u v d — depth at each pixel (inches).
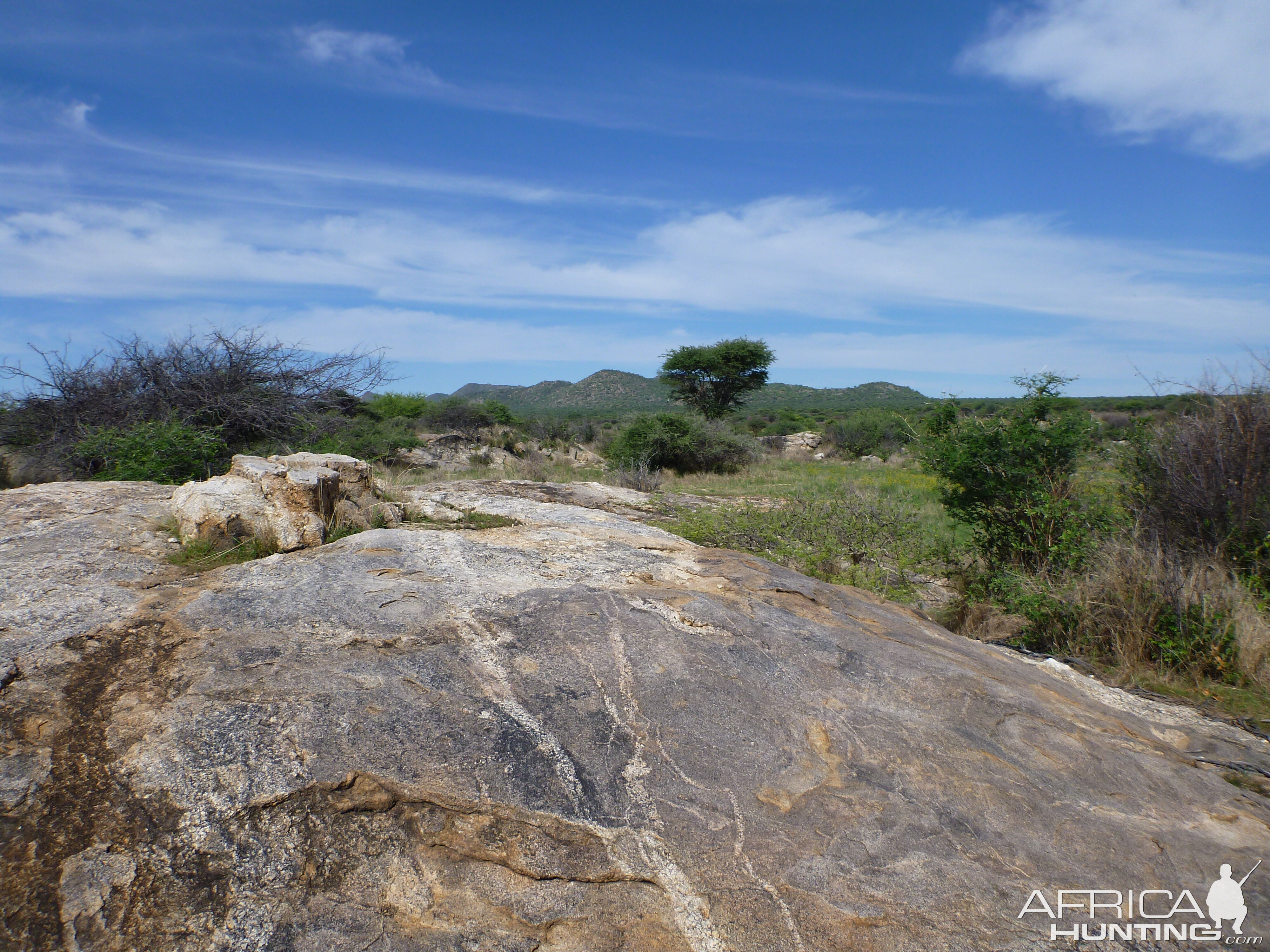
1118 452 273.4
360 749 78.4
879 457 1048.2
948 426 291.1
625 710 90.6
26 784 70.9
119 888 63.9
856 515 299.7
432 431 1025.5
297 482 146.6
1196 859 83.3
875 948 67.1
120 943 60.6
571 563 136.4
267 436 407.2
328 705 83.7
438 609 108.6
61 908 62.0
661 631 107.3
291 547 137.3
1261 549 232.5
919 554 278.4
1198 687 189.0
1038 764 94.1
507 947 64.8
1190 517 248.5
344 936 63.6
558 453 1005.2
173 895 64.2
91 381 394.3
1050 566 249.0
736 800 80.4
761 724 91.9
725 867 72.9
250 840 68.8
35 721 78.3
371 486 185.2
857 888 72.2
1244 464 244.4
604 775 80.8
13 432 385.1
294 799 72.5
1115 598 217.8
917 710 100.6
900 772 88.0
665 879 71.3
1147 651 207.0
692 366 1336.1
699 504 399.2
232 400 391.2
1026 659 194.5
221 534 135.2
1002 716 102.1
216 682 86.6
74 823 68.2
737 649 106.3
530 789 77.6
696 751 86.0
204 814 70.2
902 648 117.6
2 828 66.8
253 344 414.9
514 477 667.4
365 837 71.2
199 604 104.7
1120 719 120.0
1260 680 187.3
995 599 247.1
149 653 92.0
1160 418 278.1
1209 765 131.6
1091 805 88.9
